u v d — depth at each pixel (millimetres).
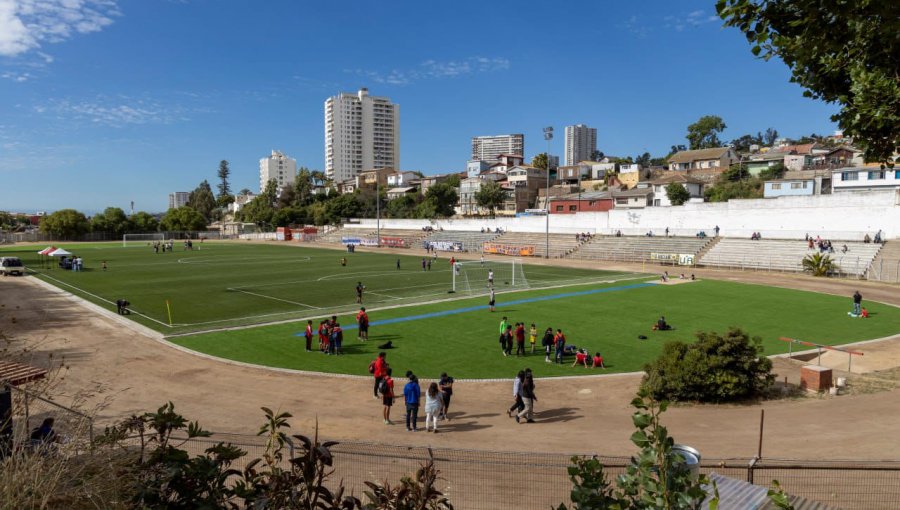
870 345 28156
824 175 88938
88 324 33781
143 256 89000
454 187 148625
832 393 19516
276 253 96438
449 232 112375
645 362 25359
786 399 19156
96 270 66625
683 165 137500
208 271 65688
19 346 25234
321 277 59156
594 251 82750
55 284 53281
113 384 21438
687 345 20406
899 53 7129
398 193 165250
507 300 42844
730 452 13945
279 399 19812
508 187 142125
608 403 19484
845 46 7258
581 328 32688
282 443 5156
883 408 17688
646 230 85125
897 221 60906
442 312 37812
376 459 13852
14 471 4480
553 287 50219
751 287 49250
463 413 18406
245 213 183375
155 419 5332
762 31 7762
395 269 67750
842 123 7961
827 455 13570
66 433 5672
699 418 17250
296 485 4691
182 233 150375
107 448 5160
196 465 4949
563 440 15508
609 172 138125
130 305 41156
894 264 53438
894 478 11961
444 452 14438
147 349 27391
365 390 21016
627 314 36906
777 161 116062
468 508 10984
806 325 33281
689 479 4602
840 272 56719
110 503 4531
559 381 22344
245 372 23406
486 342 29250
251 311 38750
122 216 142500
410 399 16641
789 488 11383
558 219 96938
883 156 7887
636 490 4598
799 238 68875
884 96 6961
